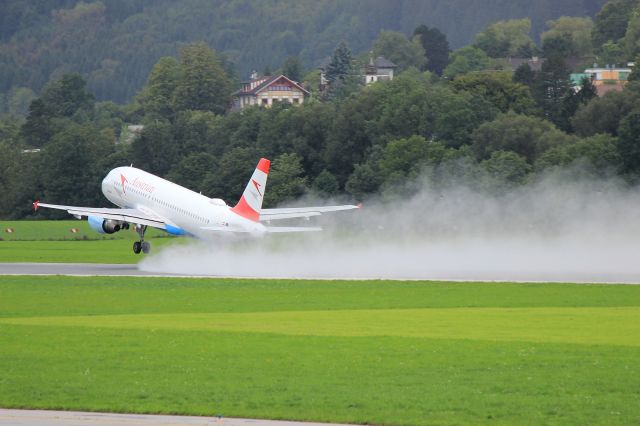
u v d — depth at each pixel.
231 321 109.06
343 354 87.62
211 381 78.12
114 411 70.75
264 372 80.88
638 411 69.62
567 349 89.38
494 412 69.56
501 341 94.12
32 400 73.00
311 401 72.38
